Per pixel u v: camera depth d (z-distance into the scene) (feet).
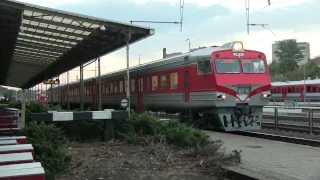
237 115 46.42
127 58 47.34
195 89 48.93
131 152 25.66
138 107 68.85
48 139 23.89
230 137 38.29
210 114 48.16
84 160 22.74
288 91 161.27
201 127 49.85
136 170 20.86
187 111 52.90
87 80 110.32
